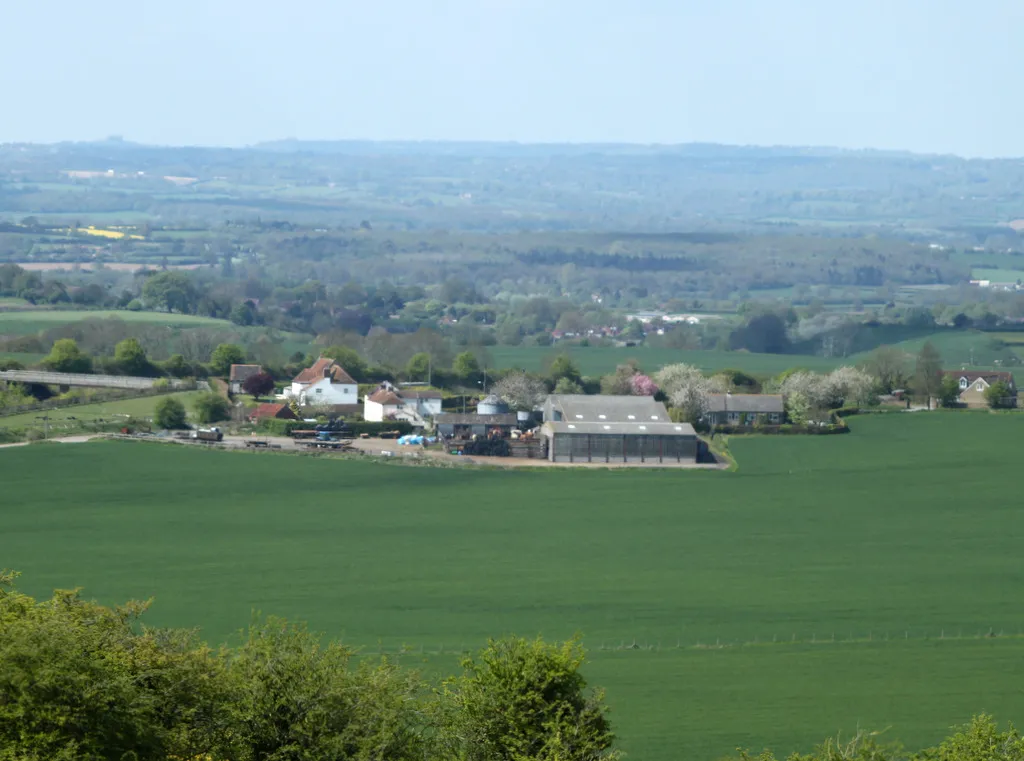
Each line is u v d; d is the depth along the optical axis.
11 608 138.38
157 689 133.38
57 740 121.81
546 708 151.88
